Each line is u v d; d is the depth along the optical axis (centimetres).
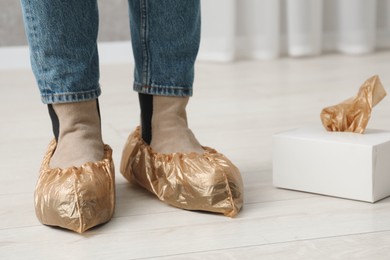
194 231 107
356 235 104
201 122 189
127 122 194
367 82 126
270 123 185
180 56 119
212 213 115
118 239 105
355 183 119
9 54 304
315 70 277
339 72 270
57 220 107
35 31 110
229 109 206
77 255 99
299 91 232
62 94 112
